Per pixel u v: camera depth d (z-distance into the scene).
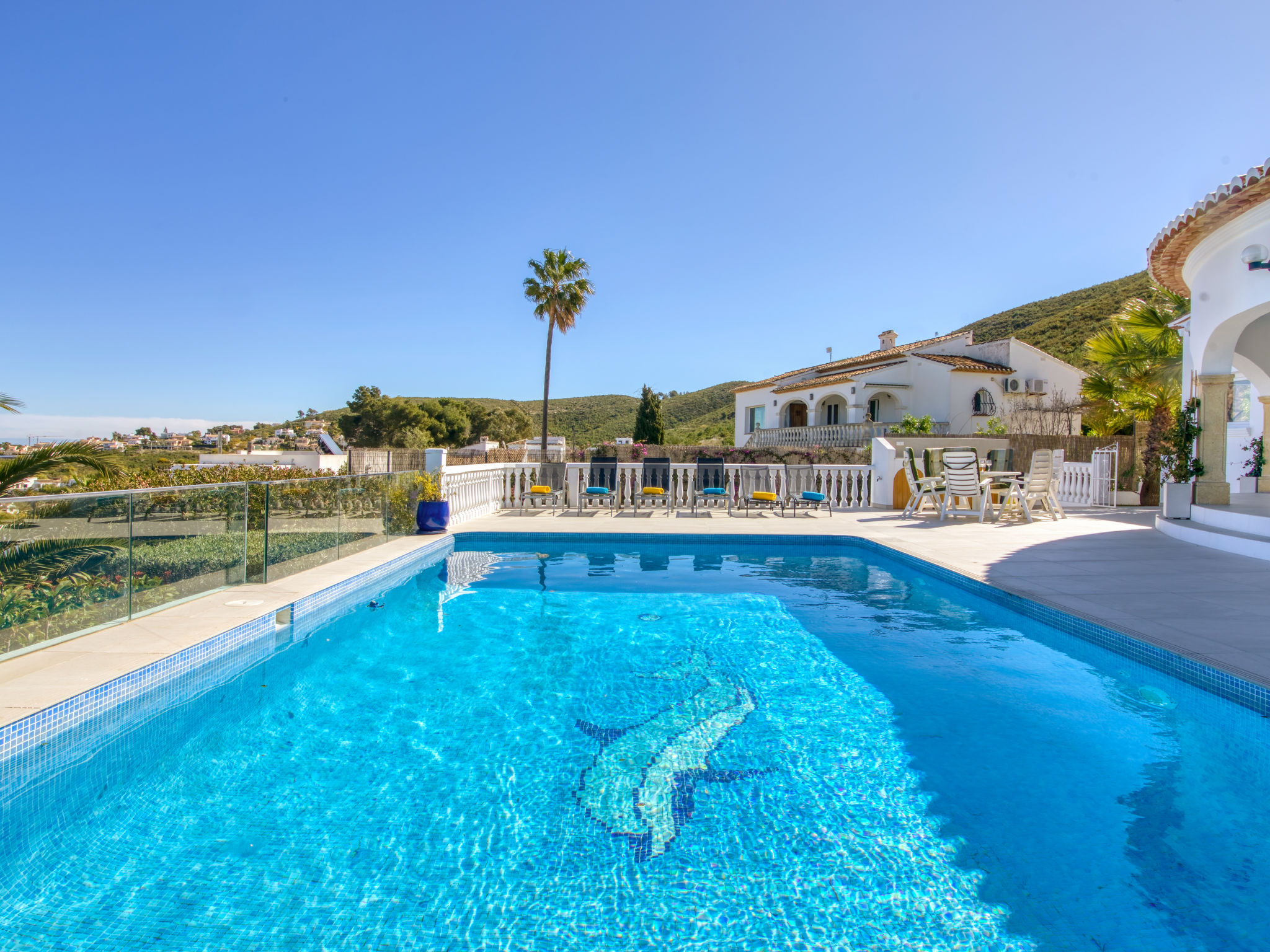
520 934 1.94
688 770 2.99
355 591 6.02
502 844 2.42
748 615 5.63
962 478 10.39
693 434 64.50
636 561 8.00
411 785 2.87
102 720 3.20
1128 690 3.92
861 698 3.82
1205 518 8.44
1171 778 2.86
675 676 4.21
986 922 1.96
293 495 6.11
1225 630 4.16
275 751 3.21
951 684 4.04
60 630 3.90
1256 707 3.16
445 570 7.50
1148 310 13.80
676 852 2.36
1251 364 10.66
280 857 2.36
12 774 2.72
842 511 11.65
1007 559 6.94
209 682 4.02
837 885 2.16
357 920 2.01
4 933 1.96
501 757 3.12
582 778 2.92
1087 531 9.16
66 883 2.21
